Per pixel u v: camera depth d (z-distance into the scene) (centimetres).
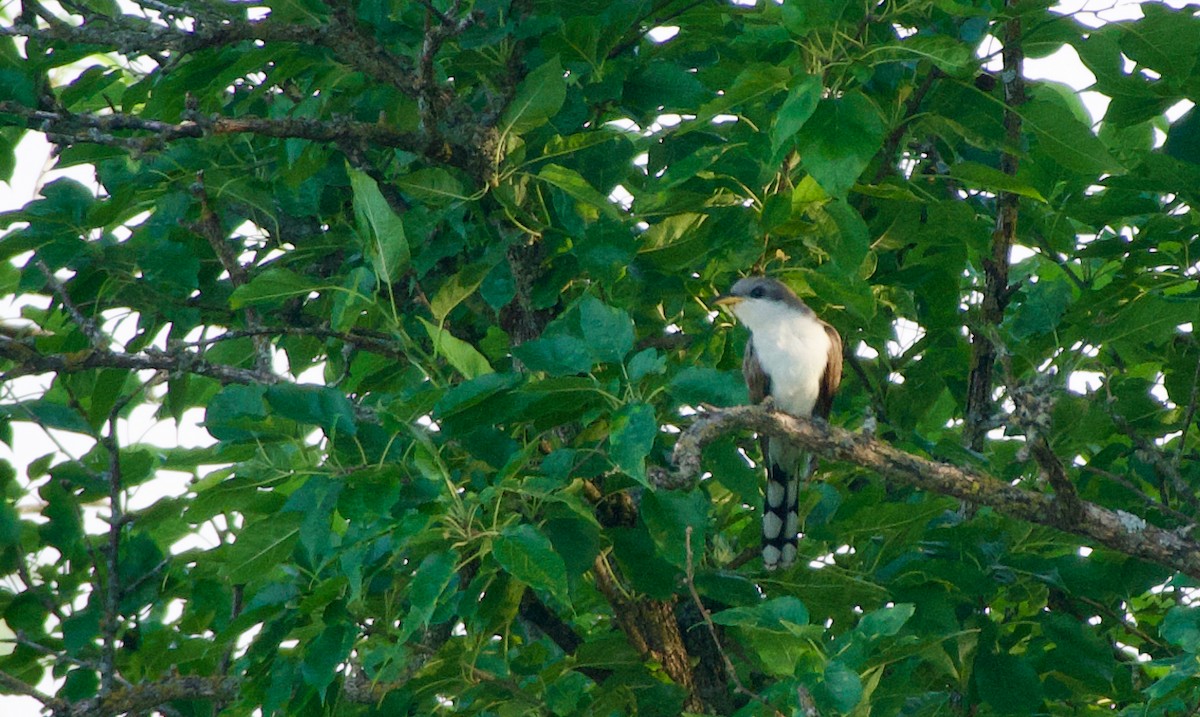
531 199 1102
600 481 1039
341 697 1009
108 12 1210
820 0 870
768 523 1122
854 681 746
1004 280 1235
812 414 1191
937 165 1276
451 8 1005
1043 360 1201
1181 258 1164
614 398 832
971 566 1095
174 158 1204
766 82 902
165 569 1195
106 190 1225
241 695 1066
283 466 960
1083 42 1108
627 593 1057
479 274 973
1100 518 930
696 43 1225
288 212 1237
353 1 1162
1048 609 1240
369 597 1036
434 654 998
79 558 1205
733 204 1065
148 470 1254
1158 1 1042
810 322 1170
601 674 1087
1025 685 1038
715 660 1145
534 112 1006
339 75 1162
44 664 1251
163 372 1203
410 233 1065
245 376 1091
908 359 1303
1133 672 1120
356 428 877
